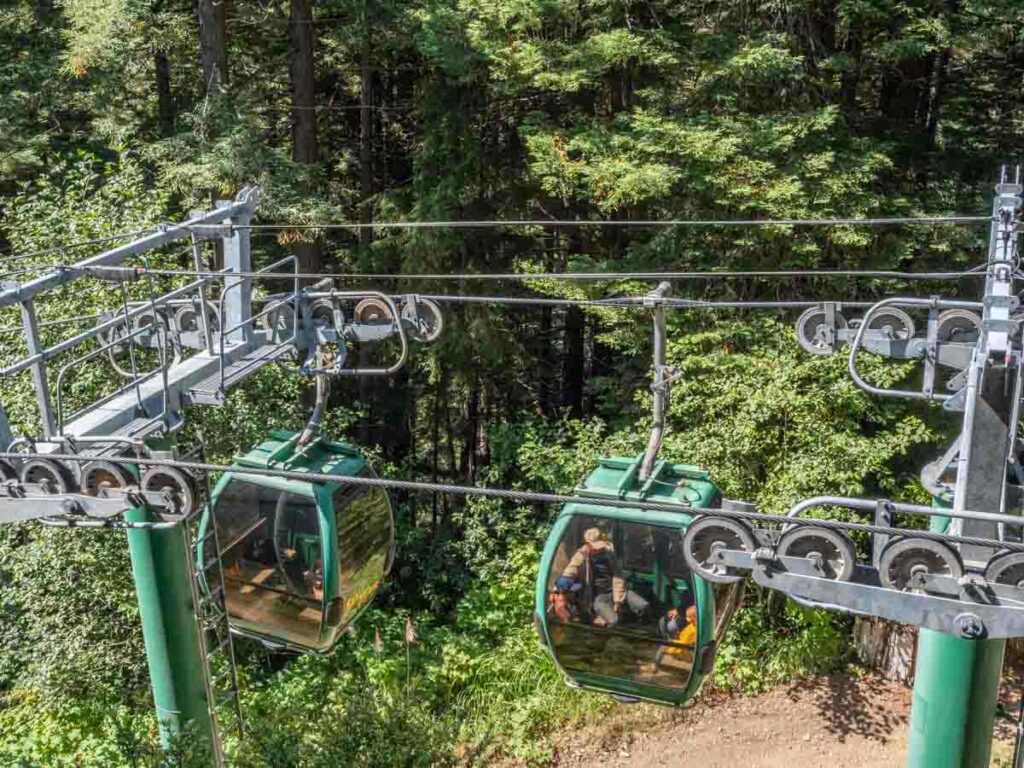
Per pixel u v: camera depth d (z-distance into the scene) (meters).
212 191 17.05
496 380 21.39
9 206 15.56
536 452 15.67
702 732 13.98
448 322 18.47
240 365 8.85
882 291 15.55
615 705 14.22
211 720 9.62
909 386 15.08
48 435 7.39
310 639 9.83
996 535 5.59
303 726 9.71
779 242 14.62
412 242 17.92
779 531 5.94
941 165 16.34
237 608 9.89
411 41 17.64
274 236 19.03
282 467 9.30
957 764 7.39
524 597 15.41
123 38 16.66
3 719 14.01
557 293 15.60
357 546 9.59
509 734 13.87
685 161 14.65
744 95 15.55
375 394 21.70
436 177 18.42
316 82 22.69
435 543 18.05
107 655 13.71
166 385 8.08
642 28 15.72
